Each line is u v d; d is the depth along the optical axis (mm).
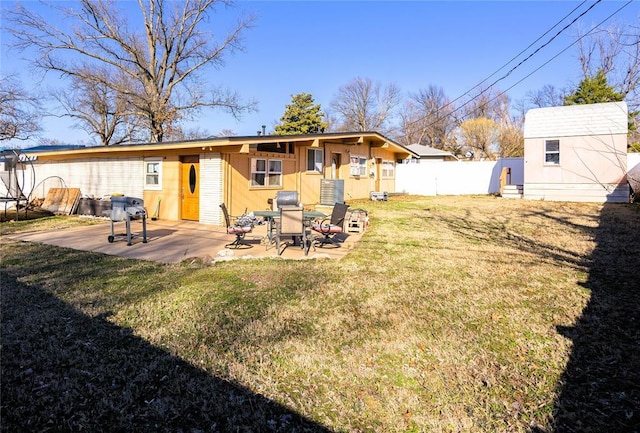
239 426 2303
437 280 5363
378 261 6496
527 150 16031
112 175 13891
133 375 2861
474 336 3553
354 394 2656
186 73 25969
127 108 26703
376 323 3861
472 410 2482
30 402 2525
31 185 17922
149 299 4570
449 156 31953
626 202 14188
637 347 3264
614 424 2309
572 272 5637
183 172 11828
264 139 10594
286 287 5004
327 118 54438
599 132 14703
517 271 5770
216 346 3357
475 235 8938
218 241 8477
